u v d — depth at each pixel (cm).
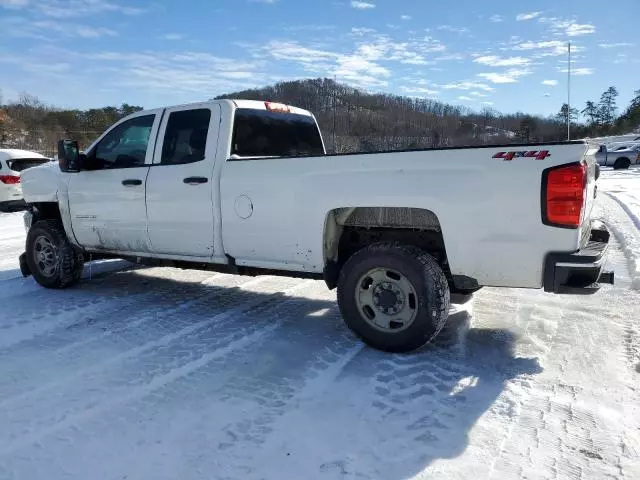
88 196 542
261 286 601
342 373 356
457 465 250
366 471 247
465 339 416
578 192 325
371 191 379
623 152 2969
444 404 311
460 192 351
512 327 441
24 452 266
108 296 558
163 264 522
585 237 363
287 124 547
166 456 261
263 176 425
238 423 292
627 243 748
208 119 474
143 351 399
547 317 464
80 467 253
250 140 490
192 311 502
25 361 382
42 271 593
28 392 332
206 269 501
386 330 386
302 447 267
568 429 281
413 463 253
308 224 408
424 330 372
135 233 513
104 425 291
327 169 395
